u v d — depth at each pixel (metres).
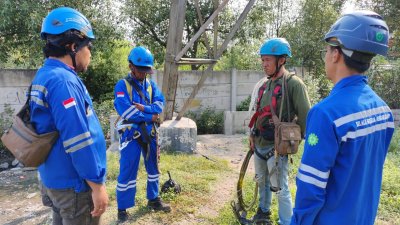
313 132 1.68
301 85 3.20
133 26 11.57
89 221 2.26
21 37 9.35
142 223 3.91
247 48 12.83
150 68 3.85
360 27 1.66
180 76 10.02
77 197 2.18
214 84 10.23
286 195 3.35
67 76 2.06
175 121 7.02
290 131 3.09
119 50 11.51
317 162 1.65
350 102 1.67
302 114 3.15
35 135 2.03
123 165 3.86
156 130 4.07
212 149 7.37
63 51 2.13
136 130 3.86
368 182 1.81
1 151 8.13
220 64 13.76
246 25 11.85
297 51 11.59
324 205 1.76
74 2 9.20
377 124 1.77
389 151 6.89
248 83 10.52
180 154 6.54
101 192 2.12
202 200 4.52
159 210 4.18
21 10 8.41
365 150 1.71
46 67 2.12
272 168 3.29
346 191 1.72
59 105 1.99
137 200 4.45
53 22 2.10
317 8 11.48
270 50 3.24
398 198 4.37
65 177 2.15
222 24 11.69
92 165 2.05
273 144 3.38
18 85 8.80
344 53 1.71
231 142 8.09
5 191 5.38
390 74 10.75
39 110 2.05
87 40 2.21
